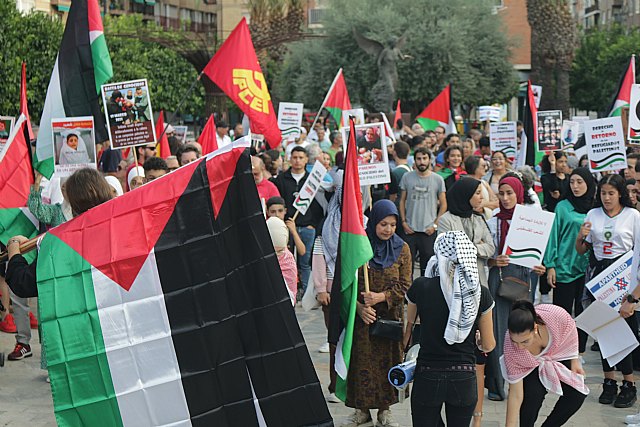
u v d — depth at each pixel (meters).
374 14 43.53
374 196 12.86
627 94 14.08
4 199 8.81
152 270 4.91
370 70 43.31
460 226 7.54
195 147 10.58
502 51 45.28
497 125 15.94
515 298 7.74
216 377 4.89
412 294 5.79
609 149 11.08
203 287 4.92
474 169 10.05
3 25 21.89
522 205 7.86
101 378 4.84
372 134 9.42
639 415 7.51
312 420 4.90
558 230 9.30
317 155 13.15
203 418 4.88
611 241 8.58
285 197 12.35
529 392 6.38
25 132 8.94
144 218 4.95
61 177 8.85
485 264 7.71
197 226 4.95
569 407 6.49
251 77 11.67
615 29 49.56
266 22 43.28
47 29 23.38
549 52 37.78
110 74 9.70
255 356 4.91
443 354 5.62
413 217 11.70
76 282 4.89
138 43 36.69
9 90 22.00
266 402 4.90
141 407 4.85
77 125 9.28
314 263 7.68
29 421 7.56
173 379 4.87
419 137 15.77
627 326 7.21
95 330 4.86
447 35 42.44
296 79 46.31
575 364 6.41
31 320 10.75
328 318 7.55
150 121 10.35
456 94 43.03
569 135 16.14
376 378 7.08
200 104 39.22
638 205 9.77
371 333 6.99
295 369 4.91
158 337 4.88
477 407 6.75
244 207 4.93
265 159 13.77
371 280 7.02
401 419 7.62
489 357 7.94
